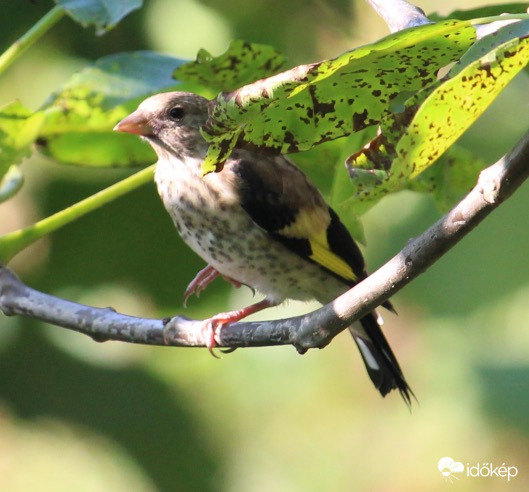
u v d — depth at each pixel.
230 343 6.92
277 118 5.22
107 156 9.05
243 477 14.70
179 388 11.60
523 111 10.02
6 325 10.34
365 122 5.30
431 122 4.54
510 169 4.68
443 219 5.27
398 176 4.77
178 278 10.17
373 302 5.91
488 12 7.15
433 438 14.52
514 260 10.35
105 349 10.84
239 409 15.09
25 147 7.48
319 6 9.87
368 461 15.49
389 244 10.63
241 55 7.64
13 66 9.94
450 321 11.00
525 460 14.20
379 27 10.09
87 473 14.86
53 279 10.08
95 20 7.30
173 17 9.88
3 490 14.66
